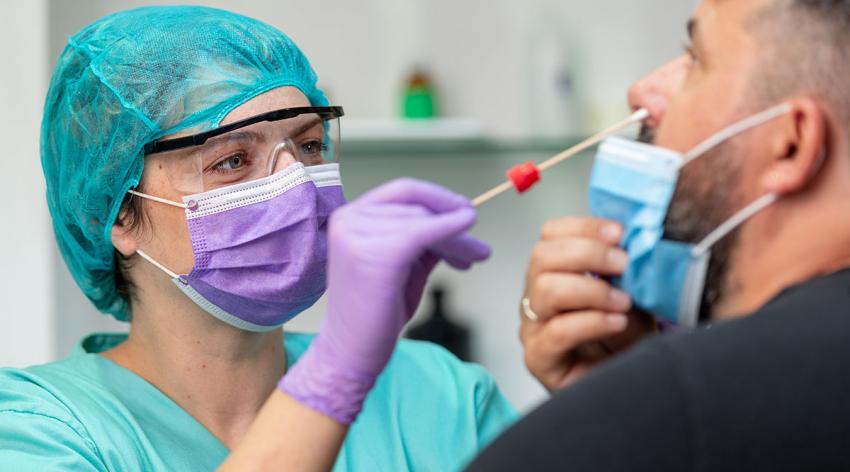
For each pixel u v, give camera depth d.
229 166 1.50
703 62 0.98
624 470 0.76
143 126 1.47
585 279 1.07
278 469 1.07
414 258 1.02
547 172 3.18
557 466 0.77
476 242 1.11
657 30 3.17
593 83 3.16
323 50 3.08
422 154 3.09
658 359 0.80
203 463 1.46
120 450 1.40
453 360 1.71
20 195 2.69
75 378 1.50
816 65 0.89
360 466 1.51
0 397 1.44
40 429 1.36
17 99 2.68
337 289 1.04
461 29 3.13
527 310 1.16
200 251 1.47
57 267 2.83
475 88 3.13
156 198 1.48
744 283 0.95
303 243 1.48
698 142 0.97
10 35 2.67
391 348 1.06
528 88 3.06
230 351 1.52
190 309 1.51
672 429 0.76
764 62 0.92
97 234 1.55
